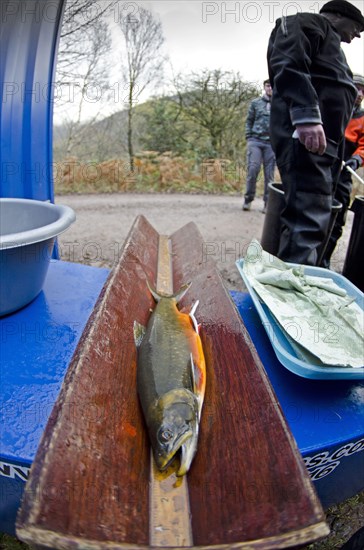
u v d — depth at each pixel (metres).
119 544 0.73
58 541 0.70
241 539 0.80
